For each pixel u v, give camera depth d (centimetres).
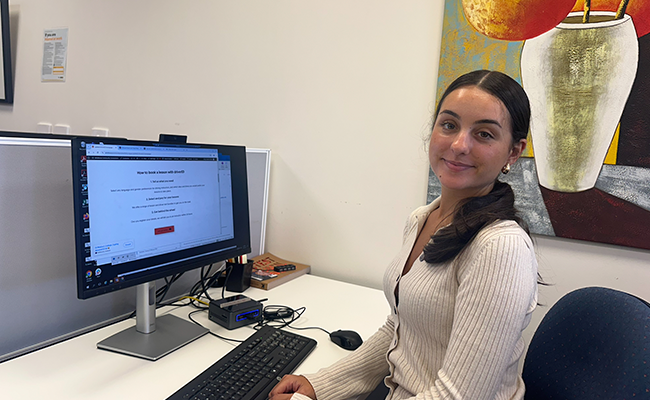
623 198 125
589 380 74
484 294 65
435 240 77
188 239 114
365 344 98
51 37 250
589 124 128
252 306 122
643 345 67
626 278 128
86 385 85
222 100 201
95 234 91
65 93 250
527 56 135
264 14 186
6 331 99
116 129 236
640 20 120
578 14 127
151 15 217
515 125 74
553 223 135
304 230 184
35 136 108
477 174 75
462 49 144
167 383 88
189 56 209
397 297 89
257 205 184
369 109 166
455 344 67
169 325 114
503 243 67
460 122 75
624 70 123
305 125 180
